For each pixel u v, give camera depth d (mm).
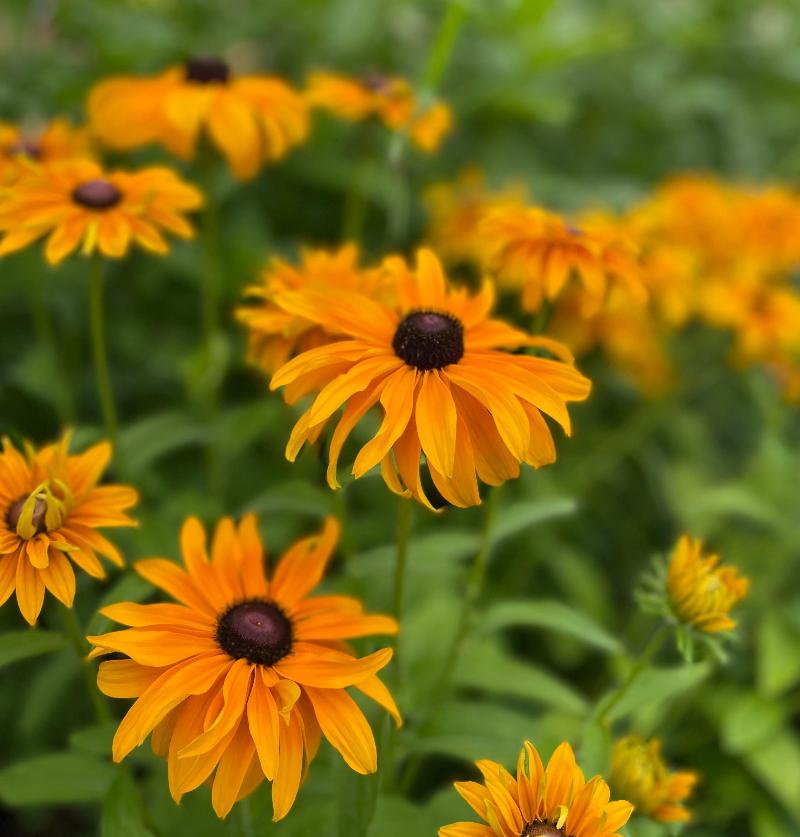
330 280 667
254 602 599
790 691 910
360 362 596
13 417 866
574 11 1209
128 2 975
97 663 642
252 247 937
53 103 946
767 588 894
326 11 1086
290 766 566
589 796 558
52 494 592
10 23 1052
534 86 1104
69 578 581
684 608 619
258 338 667
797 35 1339
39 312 825
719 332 1039
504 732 682
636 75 1239
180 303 989
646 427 1021
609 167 1263
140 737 555
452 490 583
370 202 1057
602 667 907
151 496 834
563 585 945
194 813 646
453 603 780
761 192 1137
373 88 843
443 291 641
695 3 1339
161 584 601
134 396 936
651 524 1068
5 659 607
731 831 854
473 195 990
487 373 594
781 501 901
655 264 848
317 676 578
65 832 824
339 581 723
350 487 885
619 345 945
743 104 1293
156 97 779
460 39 1132
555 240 688
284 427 866
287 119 792
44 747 794
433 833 641
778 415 973
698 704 853
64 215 667
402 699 655
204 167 791
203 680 570
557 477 984
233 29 1072
